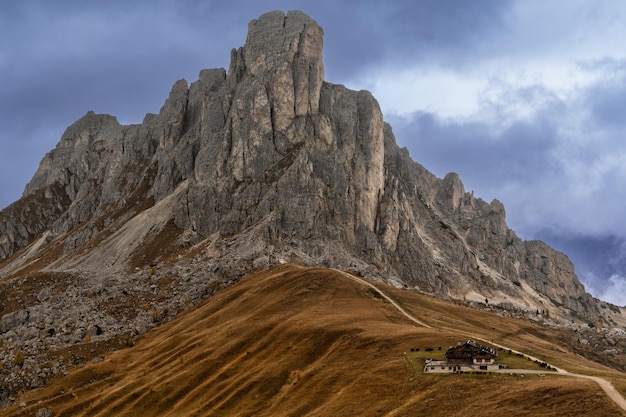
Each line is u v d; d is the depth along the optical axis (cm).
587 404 10288
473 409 11312
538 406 10694
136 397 18275
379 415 12356
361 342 16912
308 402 14425
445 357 14062
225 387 17200
